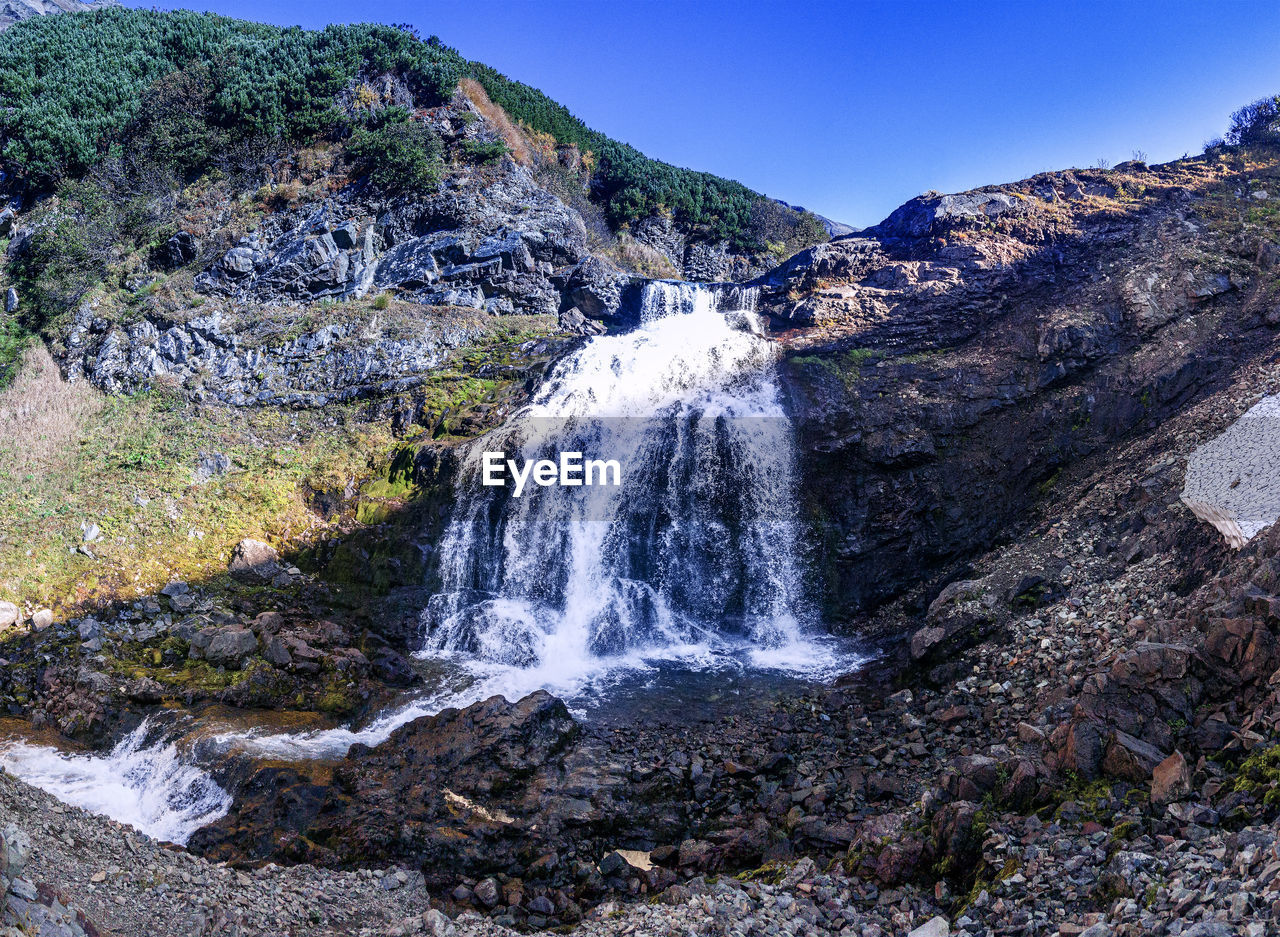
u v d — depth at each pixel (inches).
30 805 258.4
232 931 216.8
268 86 1030.4
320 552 618.2
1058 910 209.9
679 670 515.8
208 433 721.6
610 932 253.6
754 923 240.1
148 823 346.6
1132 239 708.7
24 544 575.2
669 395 701.3
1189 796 235.5
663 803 357.7
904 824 282.0
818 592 594.6
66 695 446.3
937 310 703.7
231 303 864.9
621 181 1332.4
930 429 612.1
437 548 617.6
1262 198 728.3
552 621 576.4
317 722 434.0
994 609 434.9
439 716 397.7
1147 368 586.9
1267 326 575.5
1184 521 395.2
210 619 527.8
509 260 928.9
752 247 1417.3
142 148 1011.9
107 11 1272.1
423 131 1016.9
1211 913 175.8
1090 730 272.8
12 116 1018.7
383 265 938.1
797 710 443.8
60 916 178.5
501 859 314.8
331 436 725.9
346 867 302.0
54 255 892.6
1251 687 265.7
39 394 761.0
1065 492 557.0
